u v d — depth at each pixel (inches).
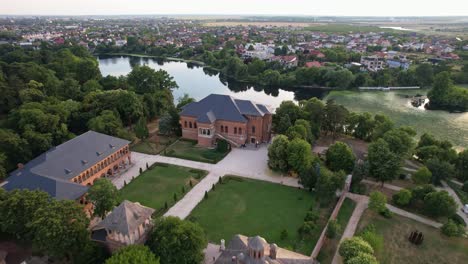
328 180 2883.9
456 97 6264.8
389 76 7839.6
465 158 3472.0
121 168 3688.5
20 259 2265.0
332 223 2439.7
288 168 3491.6
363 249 2092.8
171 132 4734.3
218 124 4328.3
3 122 4013.3
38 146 3651.6
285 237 2491.4
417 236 2447.1
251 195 3142.2
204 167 3730.3
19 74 5659.5
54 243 1957.4
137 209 2124.8
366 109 6186.0
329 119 4547.2
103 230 2190.0
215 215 2819.9
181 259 1975.9
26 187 2650.1
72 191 2687.0
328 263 2265.0
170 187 3294.8
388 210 2790.4
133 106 4773.6
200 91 7869.1
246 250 1862.7
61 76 6707.7
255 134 4320.9
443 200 2677.2
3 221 2198.6
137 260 1800.0
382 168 3176.7
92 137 3511.3
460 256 2353.6
